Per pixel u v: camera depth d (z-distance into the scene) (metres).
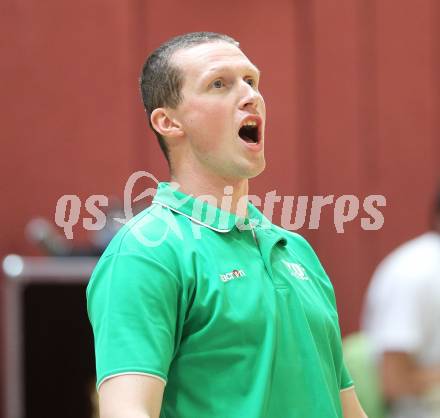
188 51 6.72
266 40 18.27
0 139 16.58
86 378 13.49
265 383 6.13
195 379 6.18
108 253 6.38
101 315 6.19
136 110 17.28
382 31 18.92
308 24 18.52
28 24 16.84
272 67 18.30
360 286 18.28
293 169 18.30
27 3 16.84
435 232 13.39
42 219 16.66
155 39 17.59
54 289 13.50
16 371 13.34
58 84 16.92
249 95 6.57
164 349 6.05
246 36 18.17
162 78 6.76
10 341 13.37
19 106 16.72
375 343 13.20
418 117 18.98
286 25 18.38
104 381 5.98
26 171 16.66
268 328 6.27
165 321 6.12
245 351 6.19
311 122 18.45
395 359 12.86
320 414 6.32
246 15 18.17
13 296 13.38
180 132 6.70
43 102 16.81
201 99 6.59
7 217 16.50
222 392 6.13
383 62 18.91
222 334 6.18
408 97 18.95
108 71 17.19
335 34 18.64
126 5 17.38
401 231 18.73
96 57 17.14
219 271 6.35
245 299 6.30
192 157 6.72
